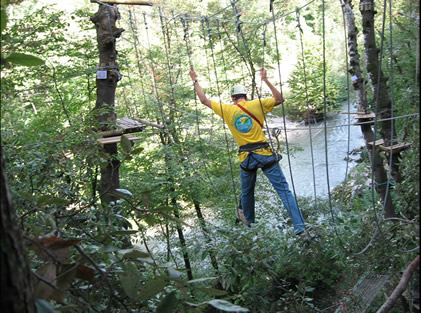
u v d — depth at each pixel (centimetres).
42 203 230
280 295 509
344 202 933
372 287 417
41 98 594
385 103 523
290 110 1866
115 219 290
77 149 390
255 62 879
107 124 523
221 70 876
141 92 799
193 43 939
